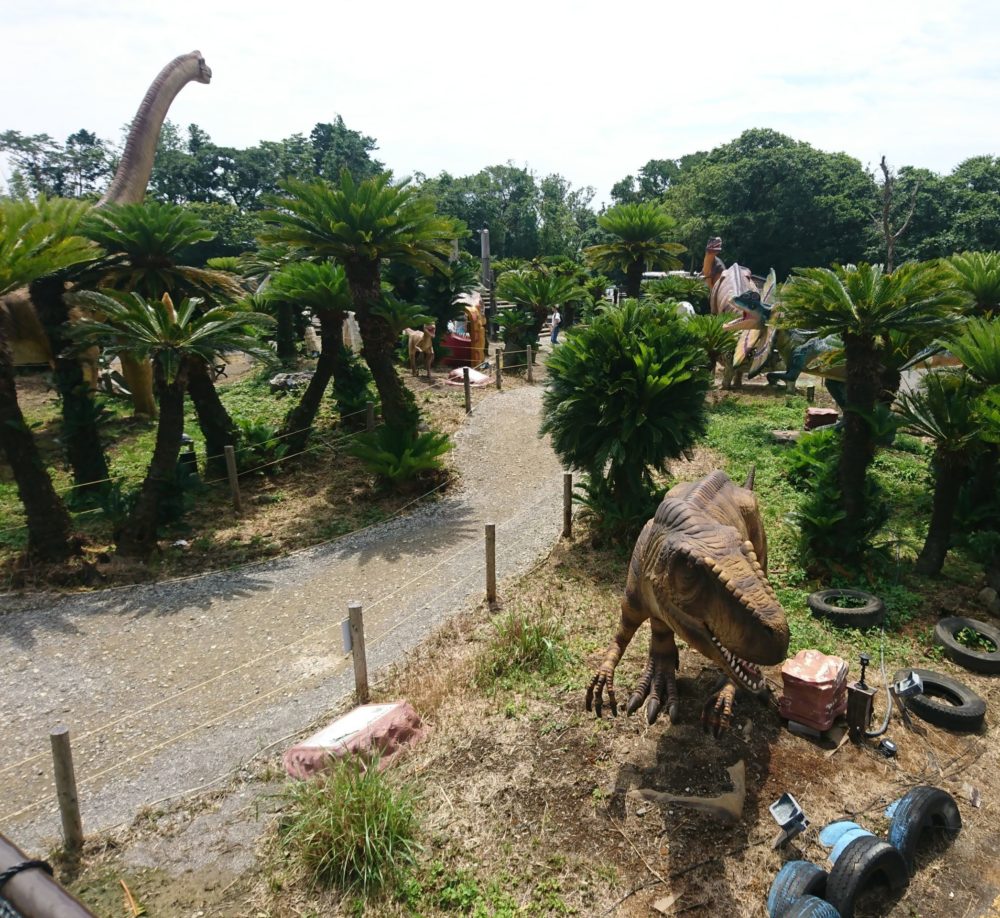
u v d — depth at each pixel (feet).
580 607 25.18
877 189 127.03
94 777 18.04
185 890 14.58
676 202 144.25
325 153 191.31
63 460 44.29
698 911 13.46
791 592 25.30
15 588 27.73
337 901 14.11
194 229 36.50
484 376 63.93
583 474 34.53
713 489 17.83
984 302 35.65
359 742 17.63
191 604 26.96
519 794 16.33
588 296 76.23
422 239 37.01
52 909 4.23
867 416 25.04
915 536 30.22
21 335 43.11
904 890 13.94
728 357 60.34
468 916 13.58
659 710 16.38
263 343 32.99
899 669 20.88
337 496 37.99
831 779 16.55
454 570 29.09
